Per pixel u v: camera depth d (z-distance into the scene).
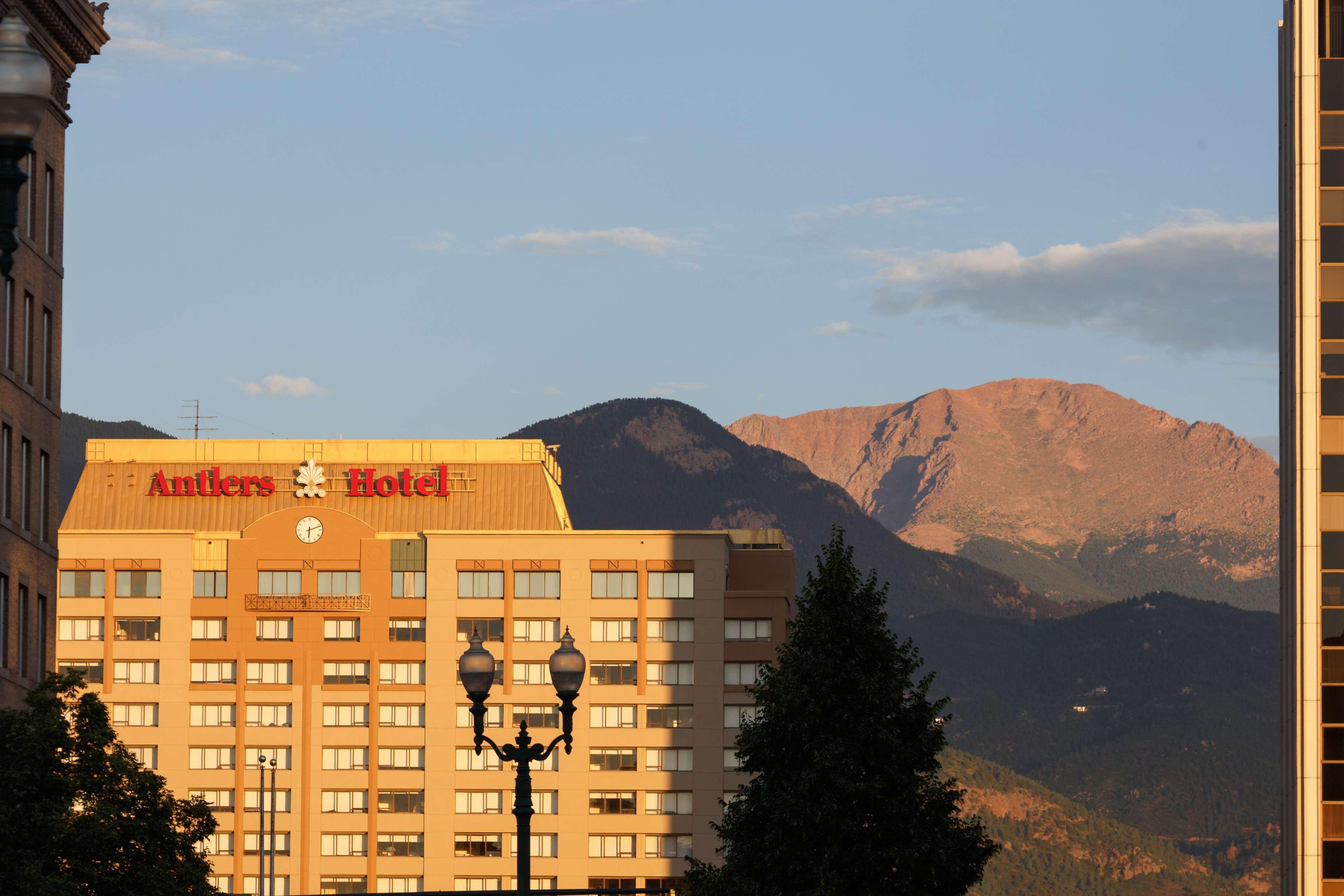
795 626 110.50
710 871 114.88
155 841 98.19
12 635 122.94
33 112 41.03
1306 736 186.12
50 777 92.25
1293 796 187.25
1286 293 197.50
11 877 86.88
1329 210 193.50
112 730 99.69
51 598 130.62
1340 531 188.75
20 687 123.88
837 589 110.19
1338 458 190.00
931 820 105.81
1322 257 193.12
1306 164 194.38
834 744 105.44
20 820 90.38
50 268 132.38
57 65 132.12
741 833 109.56
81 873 90.94
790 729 107.12
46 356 132.12
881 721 106.75
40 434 129.62
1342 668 186.62
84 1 132.12
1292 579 191.00
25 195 128.00
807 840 105.31
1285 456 196.75
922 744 107.56
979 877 106.50
